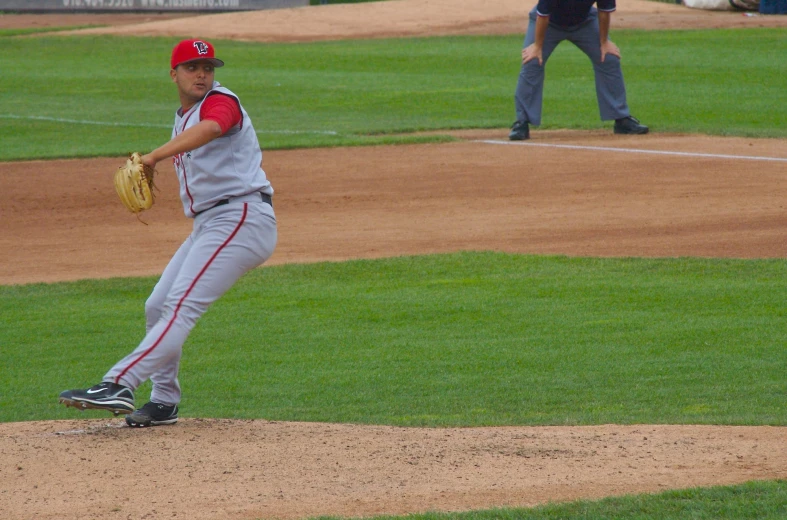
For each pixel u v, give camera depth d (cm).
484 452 1947
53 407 2623
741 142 6800
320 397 2622
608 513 1581
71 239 4778
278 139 7150
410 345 3109
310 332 3284
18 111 8862
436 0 16388
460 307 3516
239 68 11450
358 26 15012
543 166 6138
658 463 1866
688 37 12812
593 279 3819
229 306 3619
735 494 1656
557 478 1781
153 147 7019
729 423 2216
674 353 2931
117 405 1969
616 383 2670
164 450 1945
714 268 3906
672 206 5050
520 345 3070
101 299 3778
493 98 9069
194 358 3036
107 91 10106
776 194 5225
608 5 6838
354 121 8056
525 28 14400
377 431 2136
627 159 6266
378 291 3769
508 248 4375
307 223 4966
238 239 2011
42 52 13312
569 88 9519
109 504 1666
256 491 1722
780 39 12325
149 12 17688
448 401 2553
